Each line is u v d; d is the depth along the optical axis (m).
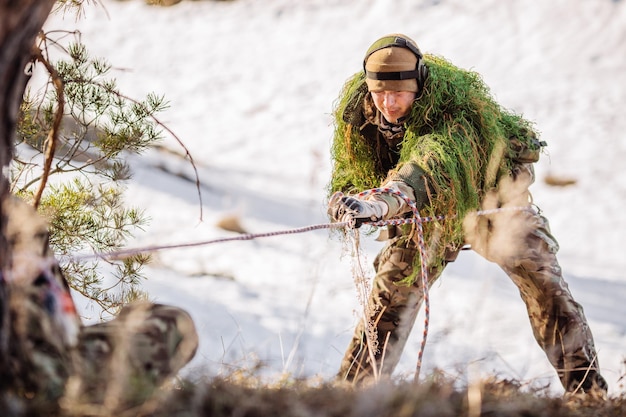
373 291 6.76
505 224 6.70
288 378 4.58
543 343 6.78
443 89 6.34
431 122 6.40
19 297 3.48
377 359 6.70
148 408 3.52
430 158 6.06
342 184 7.08
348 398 4.09
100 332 3.79
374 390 4.07
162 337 3.82
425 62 6.41
